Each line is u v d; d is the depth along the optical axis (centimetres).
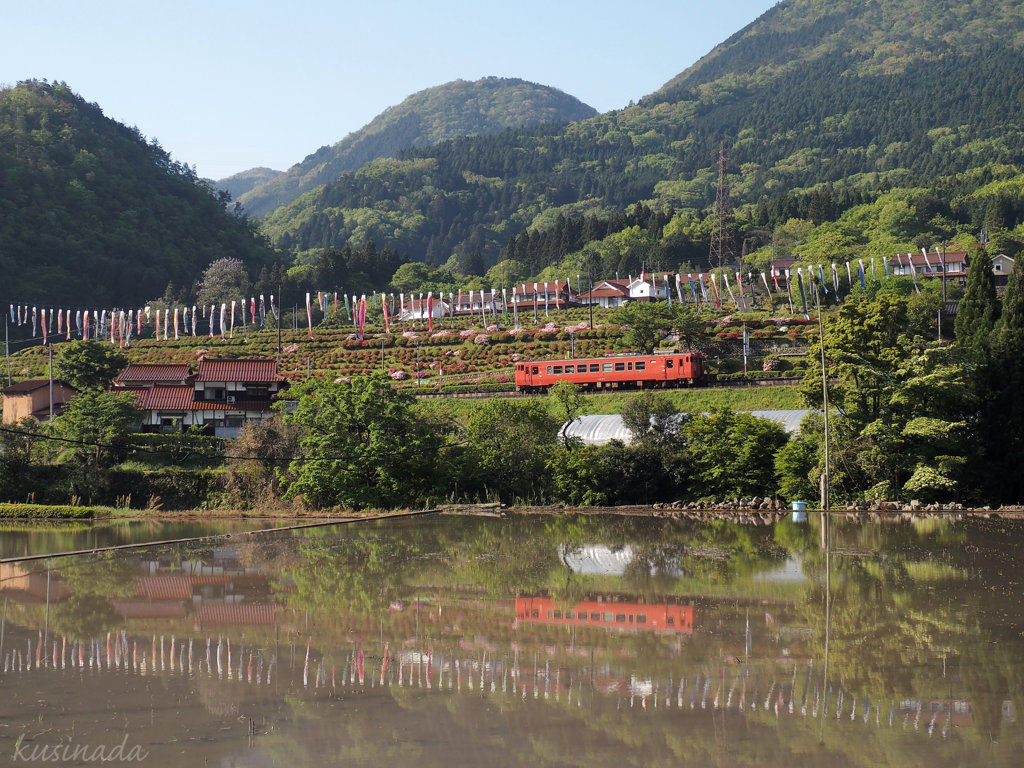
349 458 6181
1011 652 2278
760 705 1898
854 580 3281
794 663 2200
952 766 1586
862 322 5869
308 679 2080
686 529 4900
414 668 2175
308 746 1662
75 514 5625
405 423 6244
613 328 11769
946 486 5625
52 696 1952
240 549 4212
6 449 6588
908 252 17050
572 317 14488
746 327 11188
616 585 3238
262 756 1616
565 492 6391
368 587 3231
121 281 19612
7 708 1872
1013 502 5788
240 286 18975
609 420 7188
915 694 1964
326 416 6125
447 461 6412
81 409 6638
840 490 5962
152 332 16650
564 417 7406
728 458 6169
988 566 3562
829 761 1602
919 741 1697
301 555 4016
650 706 1892
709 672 2133
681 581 3300
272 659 2253
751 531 4762
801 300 13900
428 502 6138
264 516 5775
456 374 10694
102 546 4322
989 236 18212
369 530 4975
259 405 8319
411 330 13500
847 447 5766
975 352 5916
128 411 6831
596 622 2652
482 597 3036
